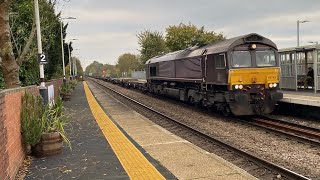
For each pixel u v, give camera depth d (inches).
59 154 371.2
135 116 713.6
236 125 621.3
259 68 675.4
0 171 229.9
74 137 474.9
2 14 470.9
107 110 845.8
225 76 681.0
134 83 1861.5
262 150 428.5
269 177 315.0
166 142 426.9
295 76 927.7
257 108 679.1
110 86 2348.7
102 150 386.0
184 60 933.8
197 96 859.4
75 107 923.4
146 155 359.3
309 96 743.7
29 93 379.2
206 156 349.1
